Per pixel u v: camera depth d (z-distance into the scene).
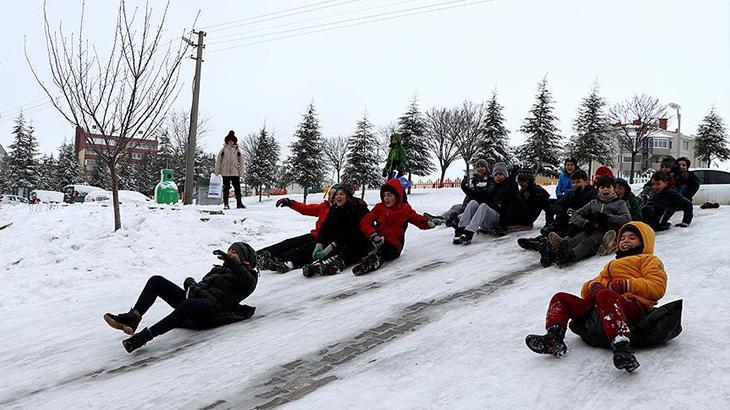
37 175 63.12
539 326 4.62
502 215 9.47
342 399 3.70
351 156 43.56
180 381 4.52
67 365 5.45
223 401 3.98
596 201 7.19
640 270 4.05
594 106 45.38
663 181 8.27
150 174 60.62
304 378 4.23
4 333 6.93
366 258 7.91
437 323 5.18
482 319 5.07
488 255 8.02
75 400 4.42
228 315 6.14
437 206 25.83
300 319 5.95
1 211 15.82
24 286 9.19
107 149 11.40
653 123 56.00
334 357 4.62
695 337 3.92
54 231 11.93
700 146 55.38
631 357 3.38
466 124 54.00
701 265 5.71
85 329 6.71
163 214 12.48
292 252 8.93
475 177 10.00
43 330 6.88
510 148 44.69
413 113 44.19
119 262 10.10
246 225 12.51
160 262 10.27
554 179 48.00
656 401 3.10
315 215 9.25
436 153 55.56
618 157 70.38
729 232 7.29
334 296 6.80
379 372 4.12
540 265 7.01
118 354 5.62
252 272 6.49
